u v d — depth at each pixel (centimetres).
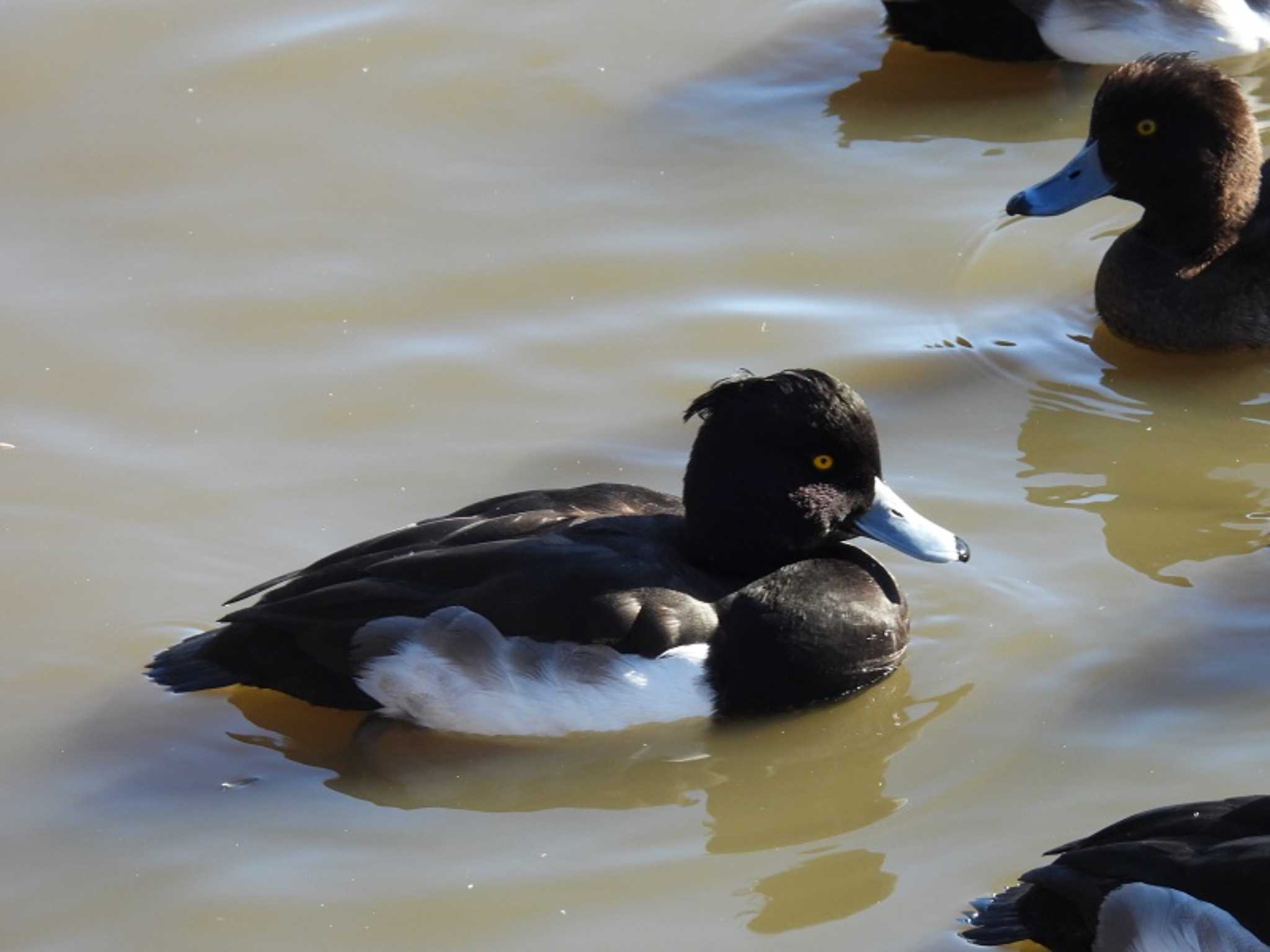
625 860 838
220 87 1475
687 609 901
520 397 1155
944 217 1325
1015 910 742
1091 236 1327
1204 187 1189
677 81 1489
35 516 1063
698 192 1358
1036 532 1038
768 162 1391
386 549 927
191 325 1228
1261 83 1463
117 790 888
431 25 1555
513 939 790
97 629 984
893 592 955
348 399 1158
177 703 944
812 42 1538
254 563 1023
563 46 1531
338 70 1496
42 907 818
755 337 1205
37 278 1272
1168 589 988
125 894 824
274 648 903
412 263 1286
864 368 1176
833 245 1297
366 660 888
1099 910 697
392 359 1194
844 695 928
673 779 893
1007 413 1141
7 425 1138
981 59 1512
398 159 1398
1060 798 854
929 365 1181
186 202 1352
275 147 1410
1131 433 1125
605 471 1088
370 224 1328
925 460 1098
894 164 1386
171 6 1570
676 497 1014
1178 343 1205
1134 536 1032
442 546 920
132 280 1272
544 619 885
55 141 1412
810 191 1356
